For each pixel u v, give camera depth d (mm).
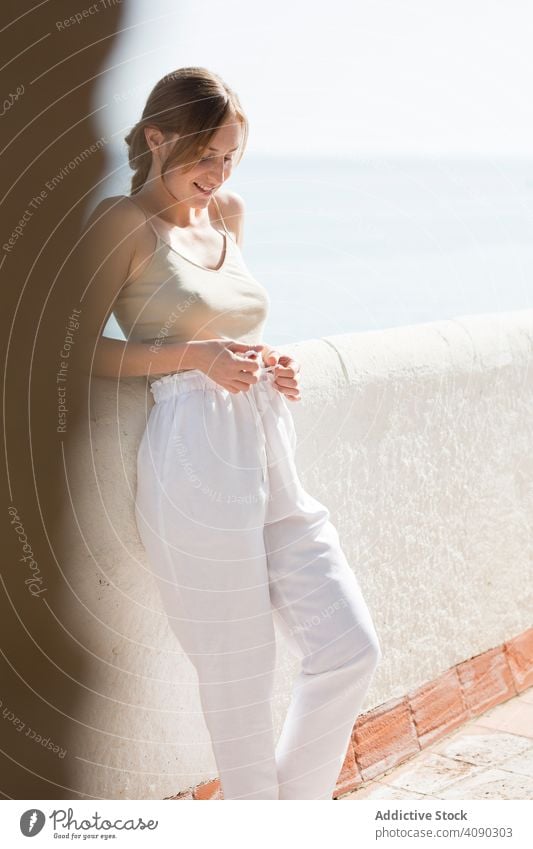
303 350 2396
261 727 1936
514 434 3066
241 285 2027
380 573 2641
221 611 1880
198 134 1908
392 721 2715
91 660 2027
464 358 2838
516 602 3160
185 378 1913
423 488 2746
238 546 1874
